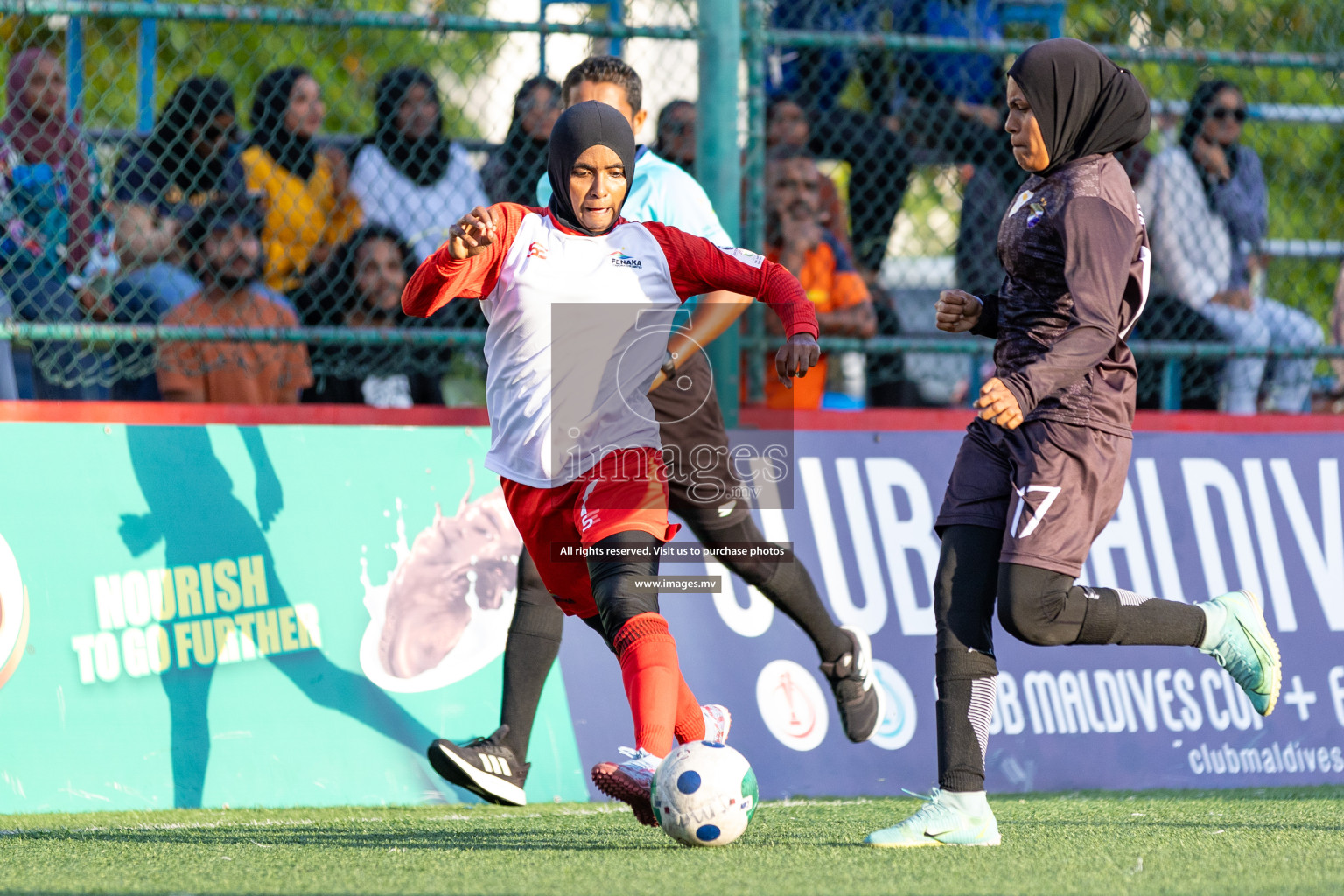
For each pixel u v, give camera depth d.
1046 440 11.55
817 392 19.97
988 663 11.97
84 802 15.58
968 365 22.97
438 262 11.48
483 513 17.34
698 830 11.58
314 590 16.66
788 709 17.34
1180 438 18.94
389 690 16.62
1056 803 15.95
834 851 11.52
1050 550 11.48
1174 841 12.22
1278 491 19.05
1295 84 26.19
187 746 15.98
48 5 15.66
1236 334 20.75
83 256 18.20
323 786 16.22
